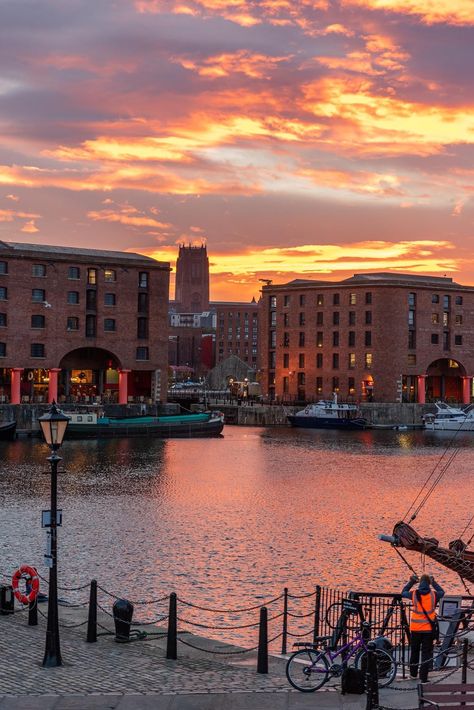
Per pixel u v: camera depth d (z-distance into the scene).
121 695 21.02
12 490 72.31
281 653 29.89
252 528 57.31
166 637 27.89
